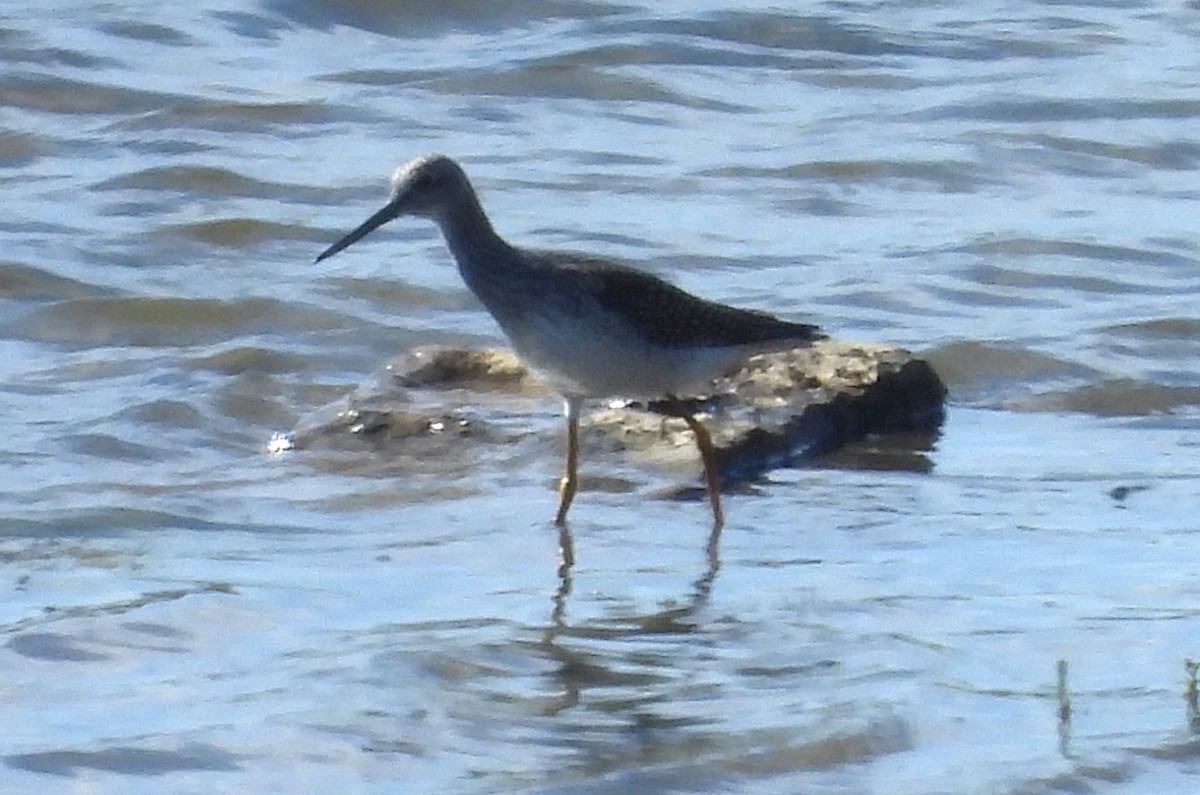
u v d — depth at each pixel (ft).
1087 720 32.71
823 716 32.76
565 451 47.01
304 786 30.45
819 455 48.16
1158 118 77.82
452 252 43.75
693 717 32.89
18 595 37.88
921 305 60.39
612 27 84.58
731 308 43.57
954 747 31.81
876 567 40.34
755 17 86.12
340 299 59.41
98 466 46.91
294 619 37.09
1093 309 60.29
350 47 82.74
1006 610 37.70
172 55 79.97
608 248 64.28
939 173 72.23
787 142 74.84
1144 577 39.50
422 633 36.42
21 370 53.72
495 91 78.59
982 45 85.76
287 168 70.33
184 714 32.68
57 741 31.53
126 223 64.95
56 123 73.72
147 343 56.65
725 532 42.68
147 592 38.11
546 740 32.09
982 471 47.11
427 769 31.04
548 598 38.50
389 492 45.11
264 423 50.49
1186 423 51.49
